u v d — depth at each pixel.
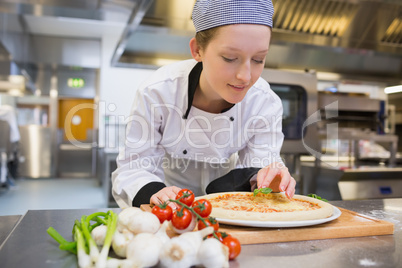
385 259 0.69
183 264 0.57
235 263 0.66
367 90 6.68
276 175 1.07
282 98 3.12
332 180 2.81
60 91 7.42
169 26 2.55
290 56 3.53
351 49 3.11
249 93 1.25
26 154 7.27
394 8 2.76
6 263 0.64
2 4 2.66
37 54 6.89
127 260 0.57
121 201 1.21
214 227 0.70
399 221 1.03
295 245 0.77
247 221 0.80
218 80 0.87
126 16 2.91
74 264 0.64
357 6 2.78
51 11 2.79
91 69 7.29
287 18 2.87
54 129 7.40
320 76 3.97
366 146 4.33
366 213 1.14
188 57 3.34
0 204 4.40
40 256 0.68
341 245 0.78
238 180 1.25
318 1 2.73
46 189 5.77
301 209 0.91
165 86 1.20
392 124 4.46
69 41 7.04
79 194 5.34
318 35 2.96
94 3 2.58
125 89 7.20
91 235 0.68
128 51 3.21
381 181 2.80
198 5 0.90
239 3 0.79
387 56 3.37
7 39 5.72
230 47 0.81
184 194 0.81
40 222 0.96
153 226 0.65
